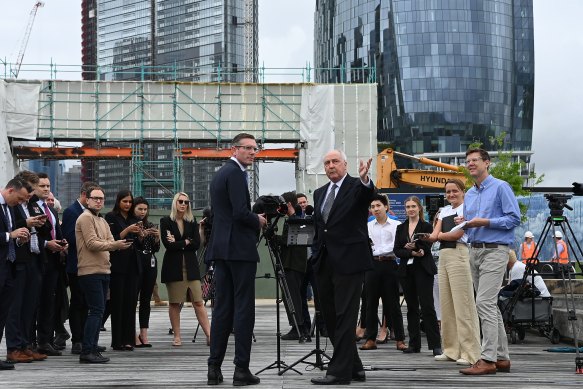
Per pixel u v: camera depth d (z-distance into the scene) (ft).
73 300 29.50
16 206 26.63
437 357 27.58
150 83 145.48
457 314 26.43
